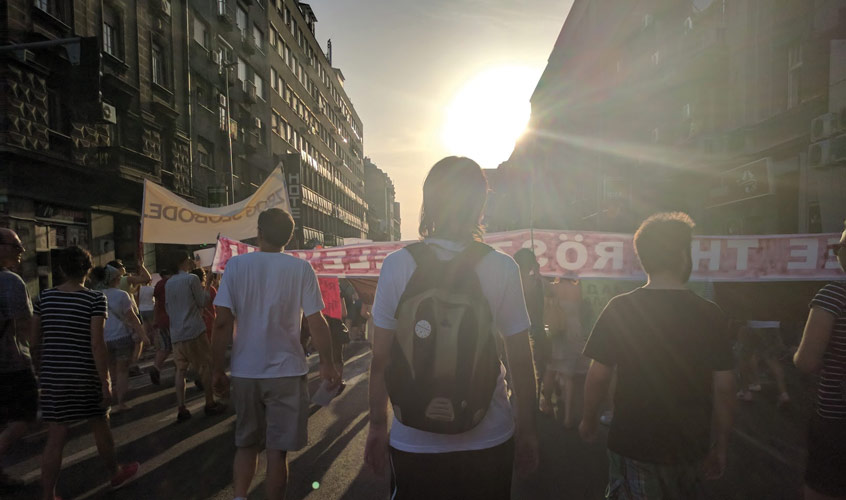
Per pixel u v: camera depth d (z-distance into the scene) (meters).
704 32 16.48
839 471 2.24
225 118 28.61
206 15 26.45
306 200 46.22
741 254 5.68
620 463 2.14
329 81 59.50
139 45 19.92
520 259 5.55
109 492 3.99
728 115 15.54
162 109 21.19
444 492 1.76
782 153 13.07
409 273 1.83
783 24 13.08
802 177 12.37
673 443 2.04
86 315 3.69
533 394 1.89
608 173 24.58
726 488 3.96
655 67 18.81
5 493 4.04
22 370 4.00
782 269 5.65
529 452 1.89
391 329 1.85
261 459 4.74
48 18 14.73
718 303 5.76
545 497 3.88
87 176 16.44
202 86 25.98
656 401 2.08
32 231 14.30
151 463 4.62
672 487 2.06
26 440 5.47
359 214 83.31
